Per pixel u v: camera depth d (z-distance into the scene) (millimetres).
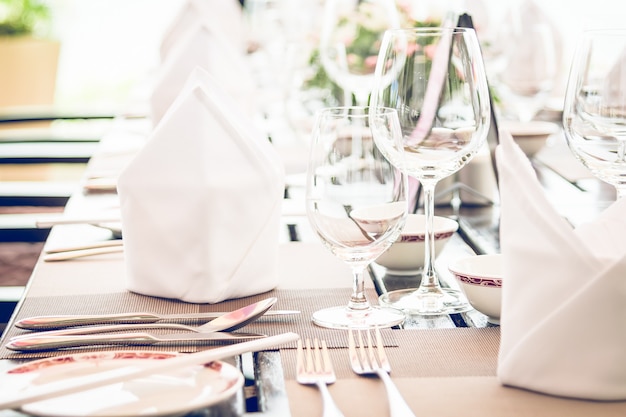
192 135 1330
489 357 1063
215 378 917
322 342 1079
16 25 6832
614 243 1044
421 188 1915
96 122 4406
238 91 2652
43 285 1426
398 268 1534
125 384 917
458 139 1325
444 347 1105
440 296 1337
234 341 1127
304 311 1276
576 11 5535
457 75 1315
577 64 1305
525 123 2729
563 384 926
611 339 913
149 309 1300
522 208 983
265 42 4133
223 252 1324
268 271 1378
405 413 859
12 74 6453
